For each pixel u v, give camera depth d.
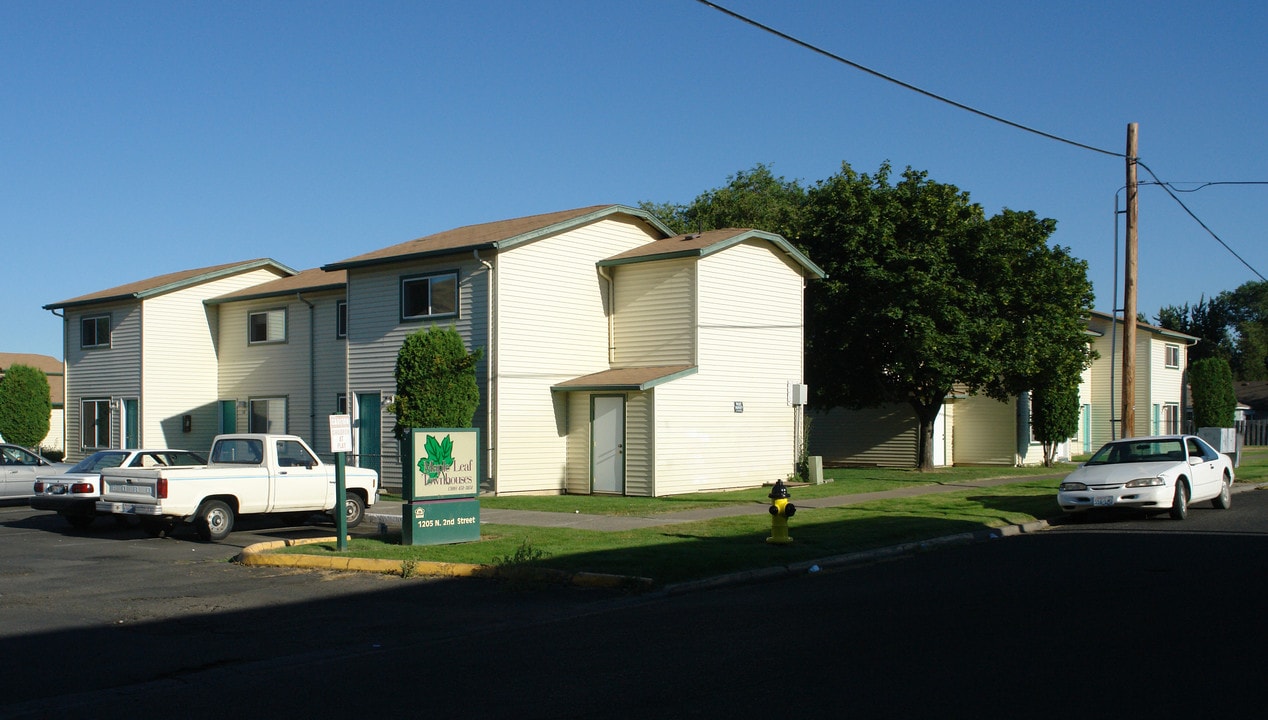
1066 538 16.77
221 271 33.84
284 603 11.65
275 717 7.17
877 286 29.30
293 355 31.41
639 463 23.56
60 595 12.24
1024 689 7.21
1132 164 23.08
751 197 52.28
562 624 10.28
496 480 23.31
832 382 31.48
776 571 13.11
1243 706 6.71
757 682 7.62
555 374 24.81
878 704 6.92
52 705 7.64
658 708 7.01
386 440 25.70
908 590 11.74
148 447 31.97
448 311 24.52
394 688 7.86
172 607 11.45
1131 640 8.72
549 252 24.83
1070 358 31.20
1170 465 19.31
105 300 32.88
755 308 26.59
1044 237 30.14
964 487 25.55
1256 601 10.45
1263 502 22.67
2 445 24.06
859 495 23.20
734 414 25.70
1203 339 75.19
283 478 17.95
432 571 13.35
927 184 30.23
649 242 27.88
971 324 28.64
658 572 12.60
